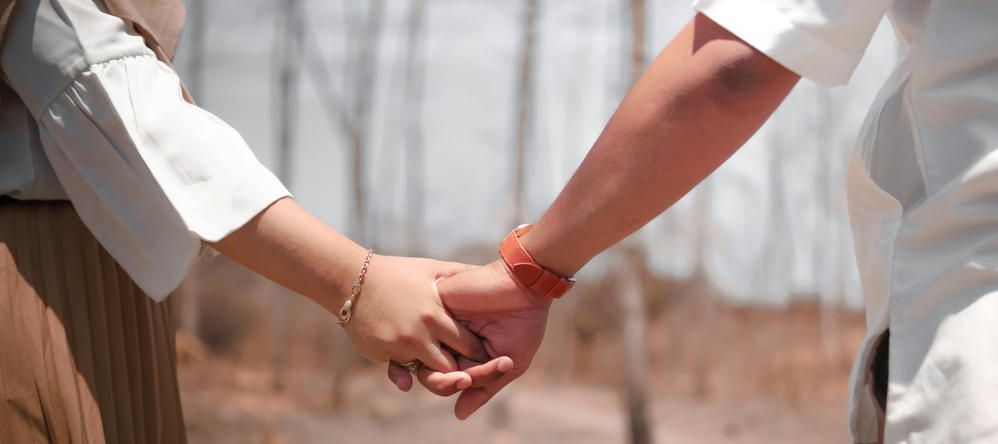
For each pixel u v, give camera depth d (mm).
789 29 1079
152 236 1244
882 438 1169
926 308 1075
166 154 1235
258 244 1272
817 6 1079
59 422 1224
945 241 1075
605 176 1163
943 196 1071
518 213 8789
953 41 1079
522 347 1374
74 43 1228
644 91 1132
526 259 1313
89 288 1265
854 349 19531
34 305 1229
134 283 1305
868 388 1155
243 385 11258
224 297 16047
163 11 1322
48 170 1241
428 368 1371
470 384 1350
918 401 1061
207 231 1223
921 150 1096
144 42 1281
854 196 1155
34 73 1230
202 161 1239
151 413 1311
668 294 19422
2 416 1209
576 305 19188
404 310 1341
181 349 11391
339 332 10422
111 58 1238
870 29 1092
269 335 15719
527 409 10422
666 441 9578
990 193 1053
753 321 18438
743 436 10266
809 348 19141
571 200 1206
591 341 18844
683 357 18109
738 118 1111
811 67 1082
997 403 1025
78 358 1245
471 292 1348
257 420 8734
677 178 1138
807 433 10625
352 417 9445
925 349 1068
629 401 6664
